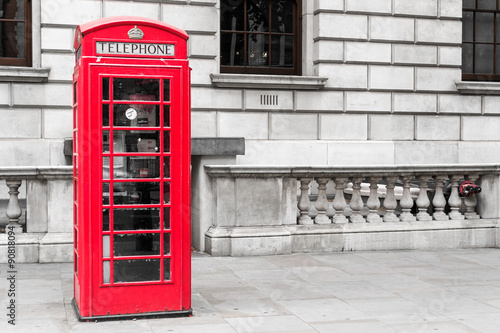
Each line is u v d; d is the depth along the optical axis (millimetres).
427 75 16516
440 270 8625
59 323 5879
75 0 13867
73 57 13922
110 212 5941
